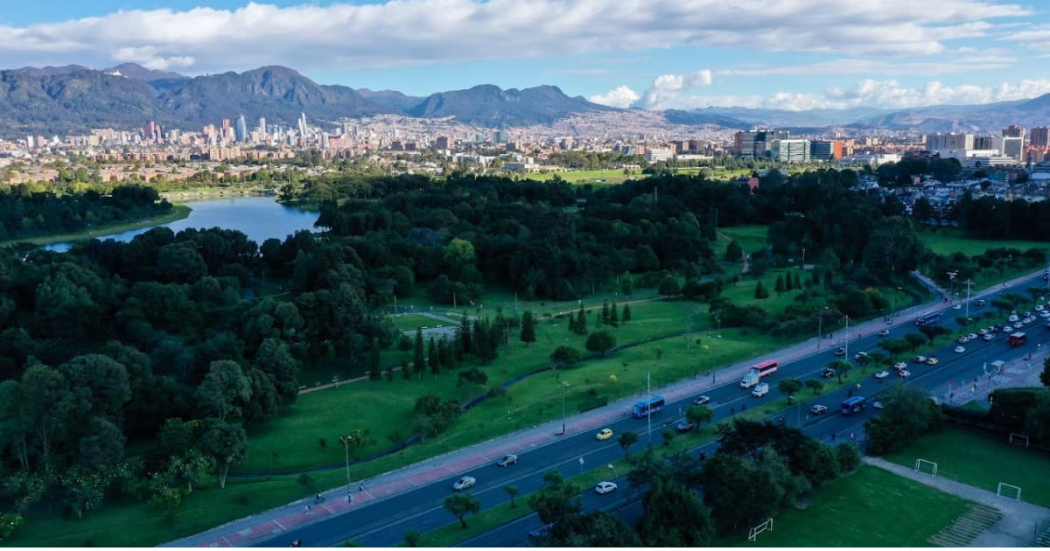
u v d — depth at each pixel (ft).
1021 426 518.37
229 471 509.76
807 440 442.50
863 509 419.95
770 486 388.98
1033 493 439.63
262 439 551.59
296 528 415.85
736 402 595.88
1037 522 405.39
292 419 587.68
